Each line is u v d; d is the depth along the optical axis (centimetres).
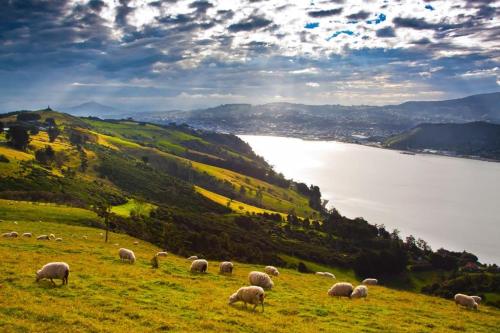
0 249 4350
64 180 16300
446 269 18088
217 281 3819
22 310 2272
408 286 15600
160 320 2355
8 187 13688
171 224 12950
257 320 2588
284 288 3919
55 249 4756
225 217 19662
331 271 14762
